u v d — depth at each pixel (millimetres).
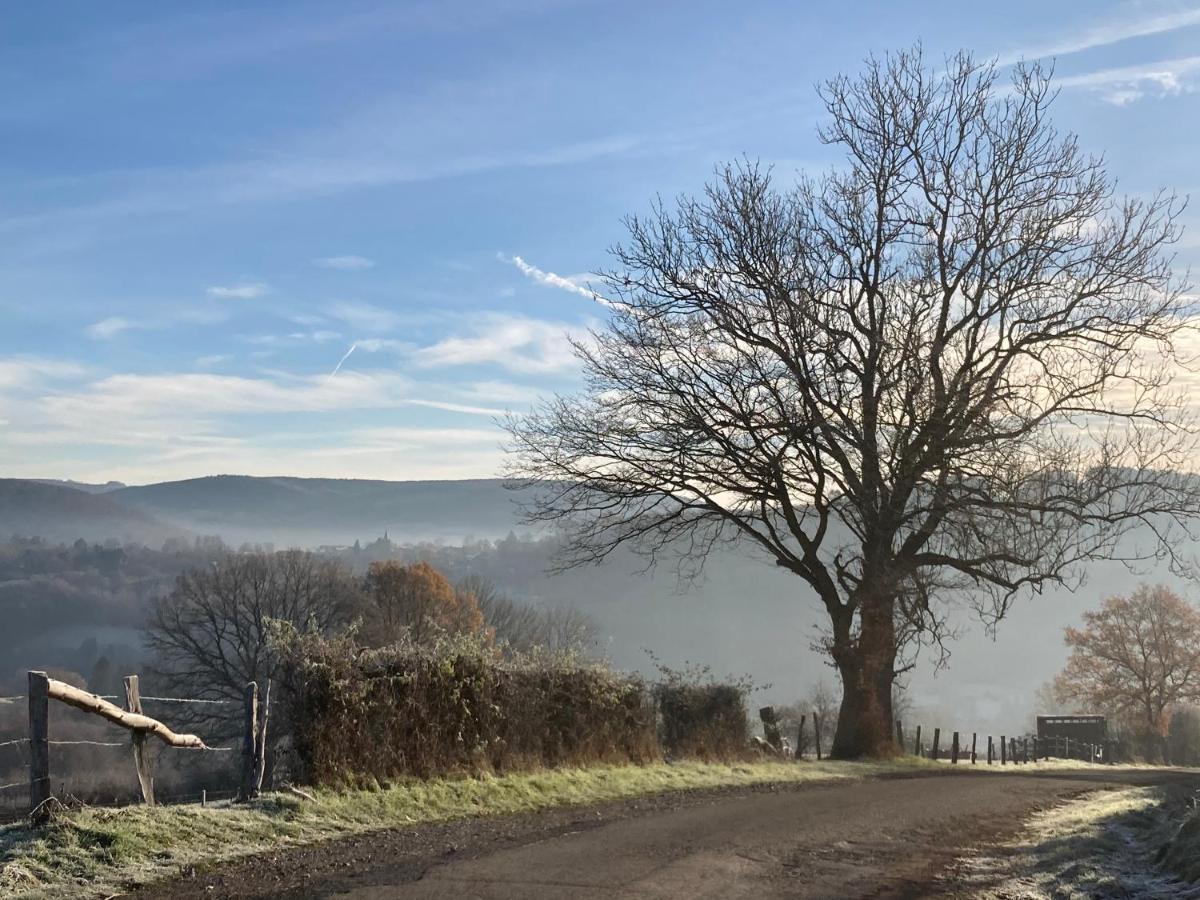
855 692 30062
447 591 60562
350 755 13797
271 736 13523
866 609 29281
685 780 18344
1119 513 27266
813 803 15672
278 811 11773
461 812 13328
